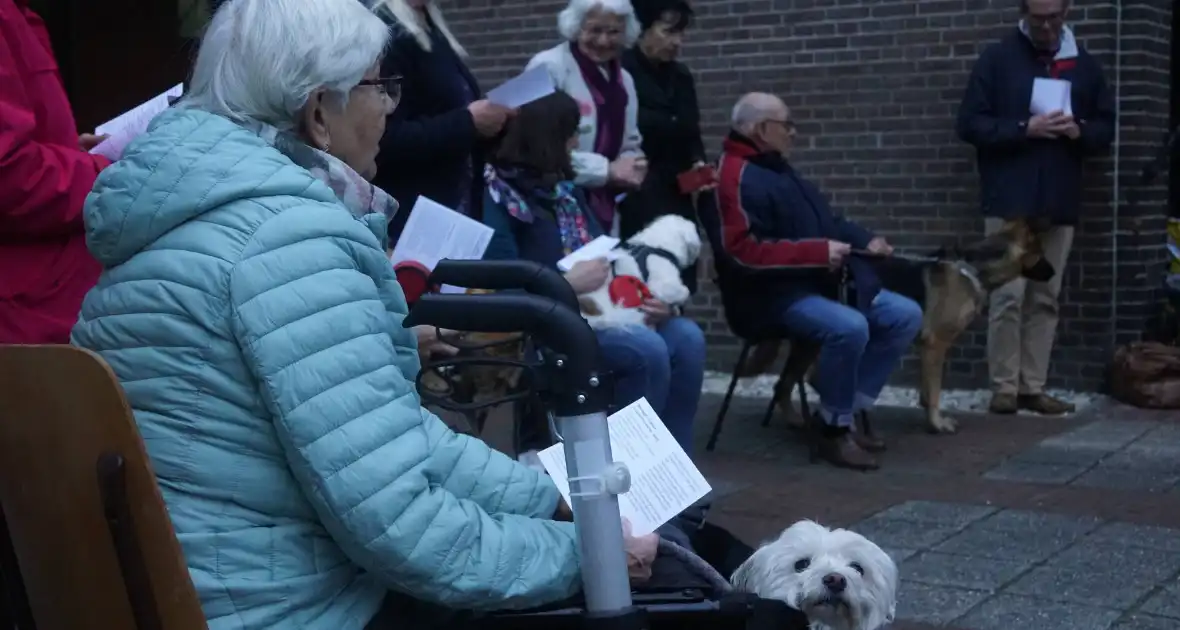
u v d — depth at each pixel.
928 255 7.46
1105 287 8.05
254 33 2.25
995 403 7.82
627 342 5.07
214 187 2.08
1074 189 7.62
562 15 6.16
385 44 2.42
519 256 4.90
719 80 8.99
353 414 2.04
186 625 1.86
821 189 8.77
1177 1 8.38
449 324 2.15
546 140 4.87
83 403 1.84
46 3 7.31
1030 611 4.43
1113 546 5.16
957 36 8.26
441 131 4.55
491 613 2.33
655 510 2.43
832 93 8.66
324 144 2.36
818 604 3.14
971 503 5.83
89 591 1.93
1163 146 8.22
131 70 7.33
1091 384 8.15
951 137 8.34
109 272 2.16
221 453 2.07
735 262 6.49
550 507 2.51
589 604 2.16
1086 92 7.62
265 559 2.11
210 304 2.04
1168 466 6.47
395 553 2.06
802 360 6.81
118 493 1.83
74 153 2.84
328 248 2.10
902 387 8.56
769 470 6.52
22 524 1.97
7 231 2.75
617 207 6.38
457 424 4.25
